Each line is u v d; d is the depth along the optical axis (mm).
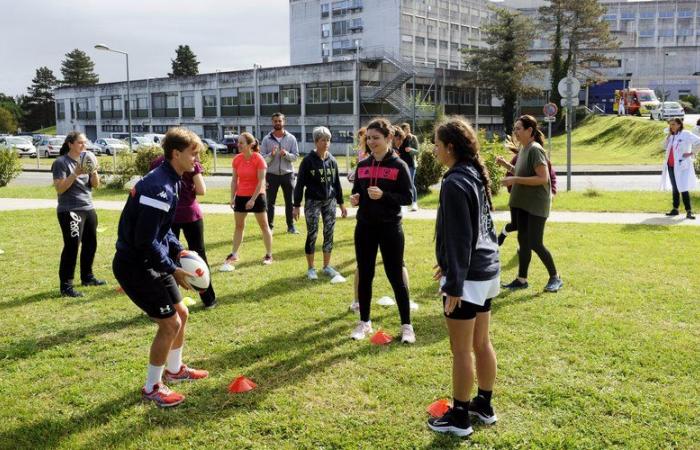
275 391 4352
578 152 39000
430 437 3713
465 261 3443
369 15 71688
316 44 77875
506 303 6320
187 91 61156
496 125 64562
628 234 10055
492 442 3650
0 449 3660
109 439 3744
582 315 5883
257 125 56094
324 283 7332
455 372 3666
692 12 89625
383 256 5387
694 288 6750
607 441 3613
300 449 3607
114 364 4906
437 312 6105
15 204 15781
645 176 22375
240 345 5266
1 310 6352
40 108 101250
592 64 71438
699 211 12477
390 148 5434
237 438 3738
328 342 5297
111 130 70188
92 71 101250
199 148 4113
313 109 52344
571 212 12812
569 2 57156
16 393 4402
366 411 4051
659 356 4836
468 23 78438
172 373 4539
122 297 6809
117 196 17688
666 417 3893
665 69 73250
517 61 55312
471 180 3525
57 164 6730
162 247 4152
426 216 12719
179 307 4434
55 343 5406
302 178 7430
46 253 9219
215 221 12250
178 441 3723
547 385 4340
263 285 7223
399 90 51969
